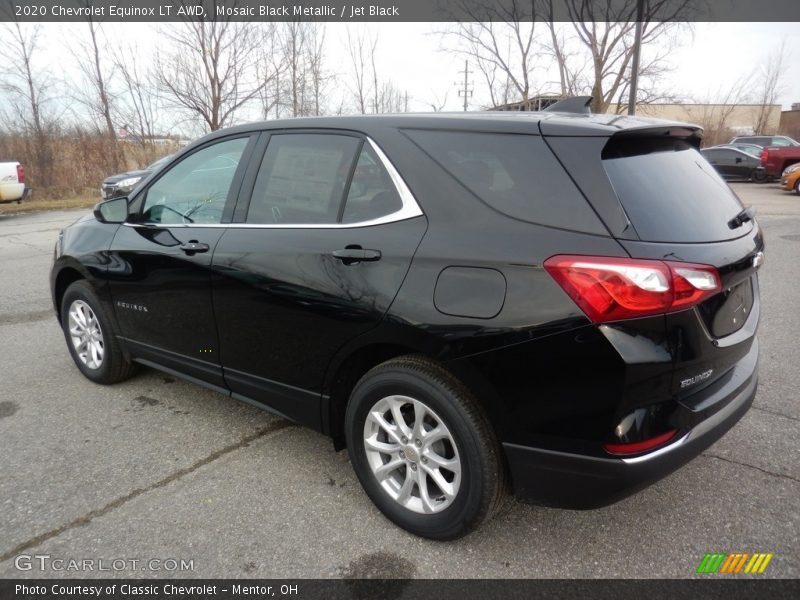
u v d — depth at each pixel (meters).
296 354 2.74
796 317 5.39
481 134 2.36
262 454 3.17
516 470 2.20
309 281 2.60
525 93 25.33
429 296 2.25
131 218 3.63
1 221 14.13
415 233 2.35
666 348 1.99
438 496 2.48
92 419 3.56
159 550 2.42
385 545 2.46
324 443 3.29
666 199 2.20
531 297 2.05
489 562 2.35
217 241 3.03
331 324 2.54
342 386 2.72
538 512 2.66
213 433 3.40
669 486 2.84
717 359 2.23
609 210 2.04
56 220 14.05
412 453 2.44
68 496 2.78
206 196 3.23
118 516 2.63
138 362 3.84
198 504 2.72
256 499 2.76
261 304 2.81
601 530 2.53
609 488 2.06
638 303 1.92
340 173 2.68
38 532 2.52
